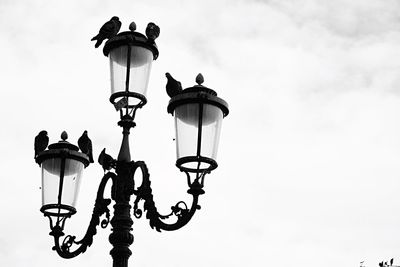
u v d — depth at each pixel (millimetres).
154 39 9953
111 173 9852
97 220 9867
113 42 9859
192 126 9164
